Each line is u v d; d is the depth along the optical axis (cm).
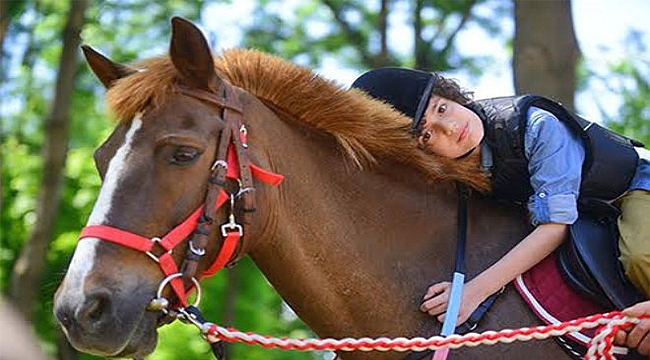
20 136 2888
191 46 604
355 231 651
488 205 685
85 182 2662
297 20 2734
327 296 643
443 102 684
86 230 582
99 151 602
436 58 2703
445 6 2728
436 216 671
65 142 2055
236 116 616
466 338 611
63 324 569
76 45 2084
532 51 1373
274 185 624
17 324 493
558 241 647
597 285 644
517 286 651
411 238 662
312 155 652
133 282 577
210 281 2548
